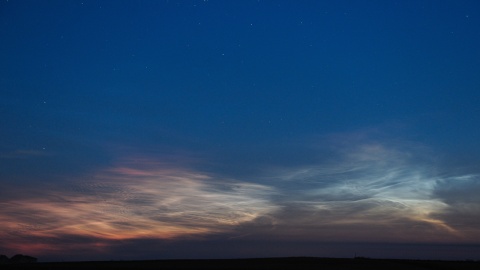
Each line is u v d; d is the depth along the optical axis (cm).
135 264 4662
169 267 4506
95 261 4812
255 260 5069
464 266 4678
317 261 5025
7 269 4322
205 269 4388
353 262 4903
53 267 4441
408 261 4972
